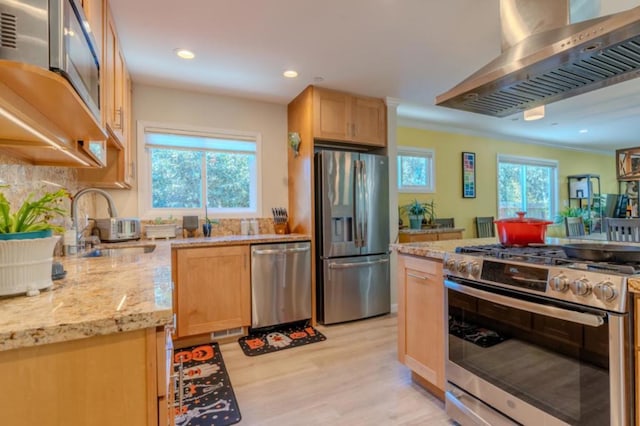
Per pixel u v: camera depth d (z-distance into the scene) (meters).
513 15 1.79
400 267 2.23
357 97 3.57
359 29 2.28
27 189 1.67
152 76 3.01
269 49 2.54
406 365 2.17
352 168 3.42
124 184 2.68
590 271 1.21
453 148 5.50
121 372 0.79
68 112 1.16
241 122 3.61
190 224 3.26
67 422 0.74
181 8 2.00
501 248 1.85
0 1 0.79
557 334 1.32
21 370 0.71
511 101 1.85
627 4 2.03
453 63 2.82
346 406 1.93
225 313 2.89
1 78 0.86
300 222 3.54
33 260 0.97
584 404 1.22
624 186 7.86
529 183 6.54
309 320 3.33
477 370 1.64
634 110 4.38
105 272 1.33
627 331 1.12
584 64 1.41
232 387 2.14
